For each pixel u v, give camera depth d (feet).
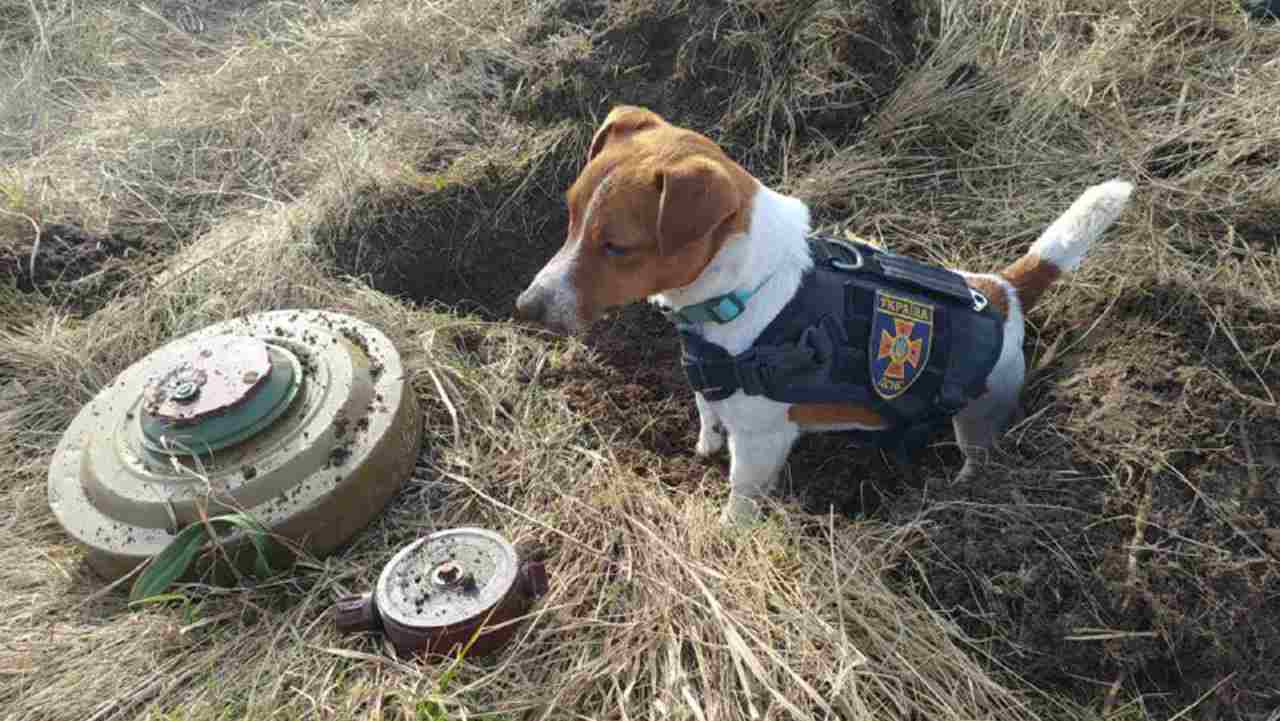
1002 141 3.68
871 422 2.68
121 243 3.74
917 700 2.17
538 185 3.67
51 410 3.08
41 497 2.78
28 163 4.22
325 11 4.97
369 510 2.56
